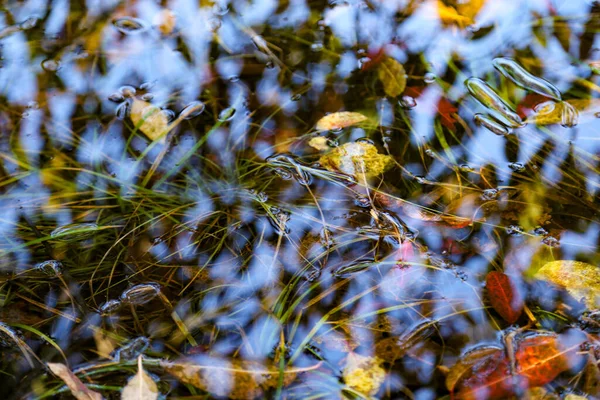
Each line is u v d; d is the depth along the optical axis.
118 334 0.96
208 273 0.98
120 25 1.12
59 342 0.96
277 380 0.94
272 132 1.05
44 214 1.01
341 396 0.94
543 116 1.04
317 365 0.94
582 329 0.95
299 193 1.02
